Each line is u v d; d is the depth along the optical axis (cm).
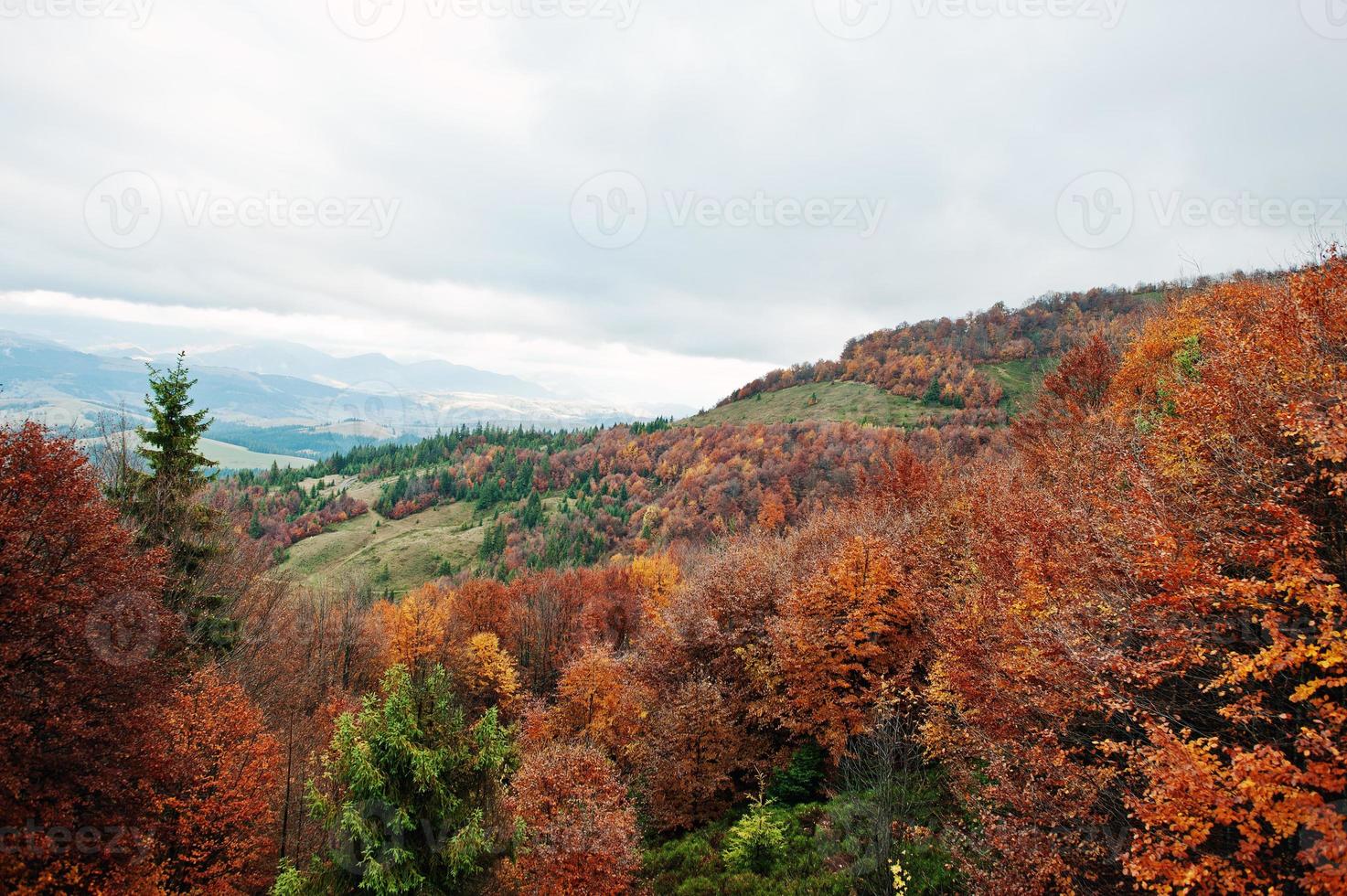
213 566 3316
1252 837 844
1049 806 1408
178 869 2216
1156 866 938
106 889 1638
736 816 2741
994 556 2041
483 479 18812
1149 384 3441
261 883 2547
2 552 1562
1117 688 1302
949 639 1892
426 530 15438
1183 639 1150
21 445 1720
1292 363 1337
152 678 1922
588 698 3897
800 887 1920
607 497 15588
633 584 7694
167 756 1930
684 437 17750
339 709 3922
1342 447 940
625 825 2252
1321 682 859
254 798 2447
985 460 5484
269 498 16838
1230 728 1162
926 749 2070
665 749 2923
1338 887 702
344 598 6450
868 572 2788
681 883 2278
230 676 3136
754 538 6975
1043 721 1524
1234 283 3478
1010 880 1357
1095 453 2327
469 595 7394
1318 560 1002
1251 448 1329
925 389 17388
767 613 3475
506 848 1820
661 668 3591
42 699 1577
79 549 1767
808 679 2756
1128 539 1454
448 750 1772
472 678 5631
